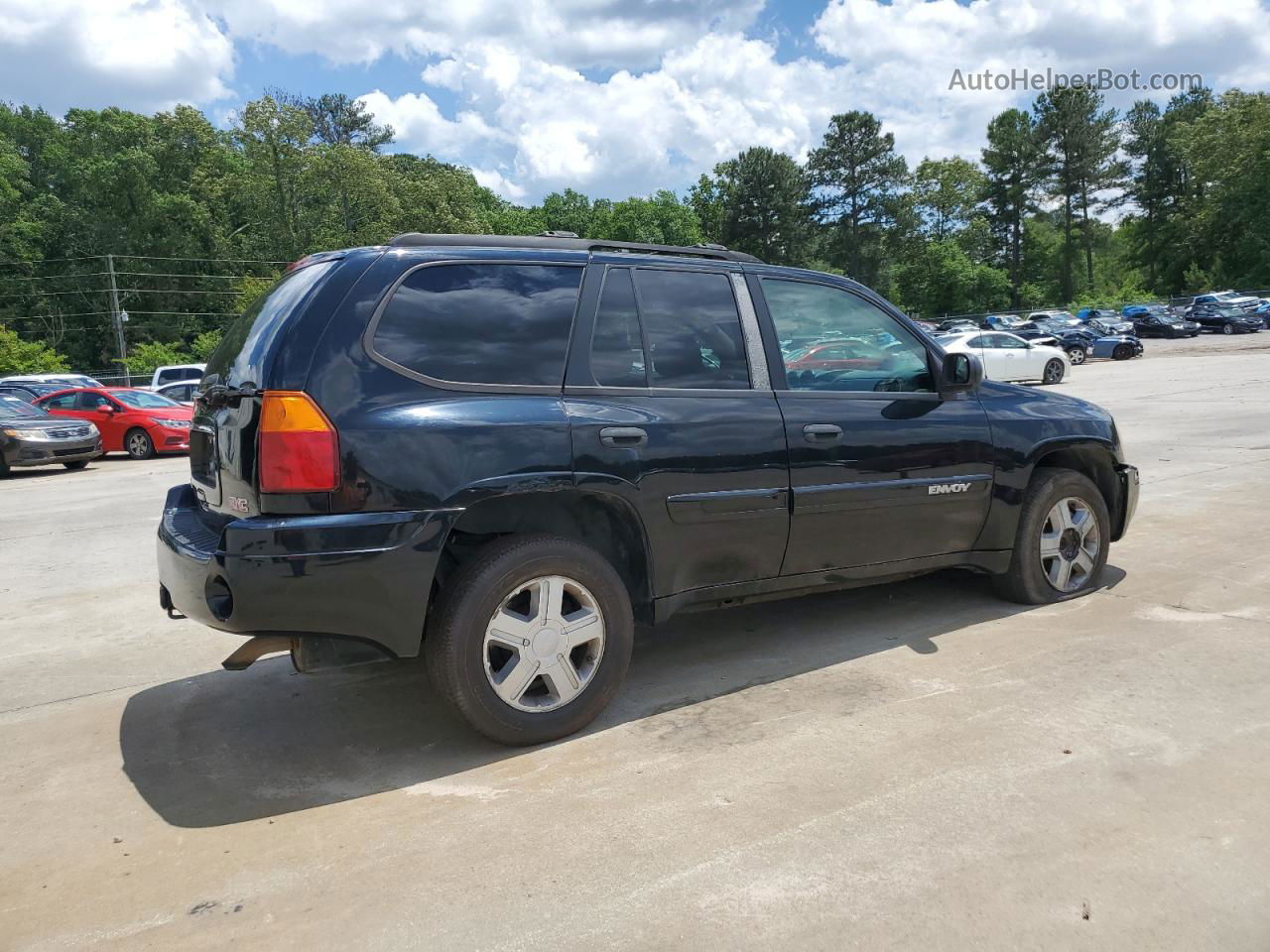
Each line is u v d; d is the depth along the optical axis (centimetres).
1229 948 210
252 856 268
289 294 326
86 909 243
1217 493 762
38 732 373
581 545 336
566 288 349
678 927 223
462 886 246
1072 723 331
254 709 390
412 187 7025
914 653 415
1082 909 225
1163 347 3762
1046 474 468
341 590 294
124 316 6194
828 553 400
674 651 436
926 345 441
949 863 246
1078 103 7756
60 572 700
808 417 387
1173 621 443
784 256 8081
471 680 316
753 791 291
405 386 310
